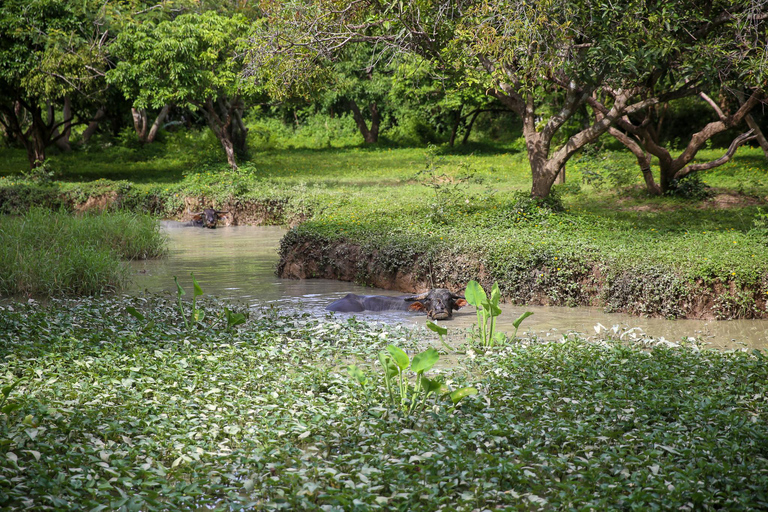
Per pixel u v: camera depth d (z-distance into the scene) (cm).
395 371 589
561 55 1220
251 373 677
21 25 2520
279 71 1530
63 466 459
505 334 852
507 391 616
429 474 443
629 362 696
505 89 1557
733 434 495
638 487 420
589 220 1490
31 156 3072
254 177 2730
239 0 2700
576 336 798
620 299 1007
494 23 1219
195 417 556
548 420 538
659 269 977
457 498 429
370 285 1258
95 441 491
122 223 1627
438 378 671
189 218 2312
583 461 453
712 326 910
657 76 1370
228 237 1950
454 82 1551
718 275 946
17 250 1218
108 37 2653
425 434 513
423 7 1337
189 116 5181
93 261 1216
